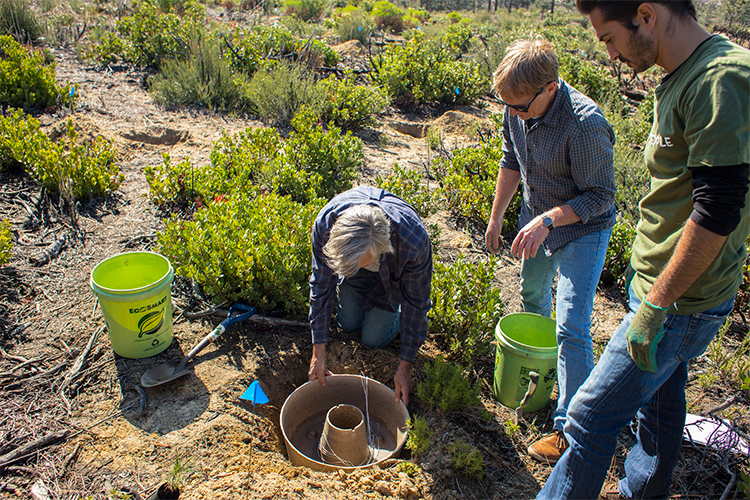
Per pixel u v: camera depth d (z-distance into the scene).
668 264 1.77
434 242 4.40
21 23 9.13
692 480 2.78
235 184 4.80
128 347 3.05
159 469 2.47
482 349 3.41
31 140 4.68
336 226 2.25
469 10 48.97
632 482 2.54
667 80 1.87
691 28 1.77
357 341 3.50
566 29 23.08
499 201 3.27
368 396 3.16
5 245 3.47
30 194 4.51
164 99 7.32
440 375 3.07
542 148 2.70
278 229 3.74
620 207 5.66
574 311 2.66
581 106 2.53
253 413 2.93
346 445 2.71
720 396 3.43
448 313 3.48
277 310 3.72
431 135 7.52
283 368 3.29
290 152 5.46
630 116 10.05
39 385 2.88
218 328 3.27
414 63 9.37
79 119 5.92
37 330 3.25
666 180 1.94
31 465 2.45
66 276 3.73
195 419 2.78
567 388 2.67
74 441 2.58
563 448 2.80
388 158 6.78
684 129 1.80
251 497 2.33
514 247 2.62
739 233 1.83
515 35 14.41
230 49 9.02
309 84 7.76
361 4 26.09
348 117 7.54
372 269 2.83
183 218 4.58
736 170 1.60
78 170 4.54
